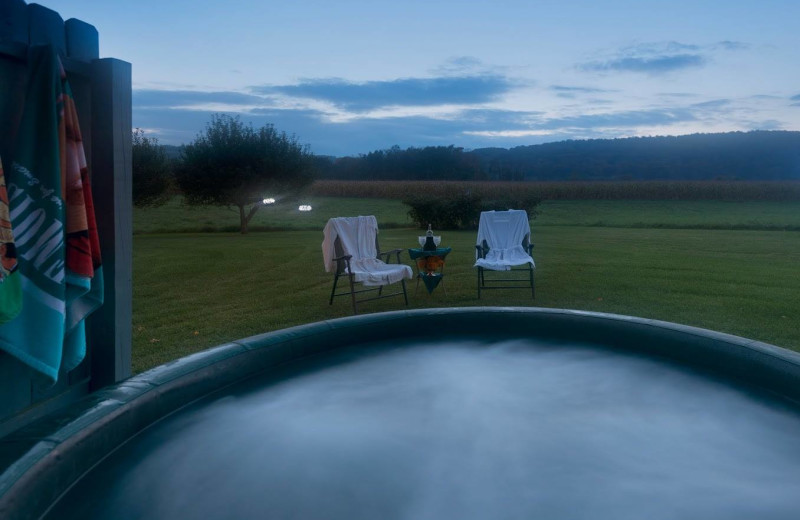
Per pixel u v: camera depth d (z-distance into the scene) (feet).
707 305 19.42
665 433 6.51
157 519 4.67
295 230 64.13
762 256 34.30
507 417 7.00
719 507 5.03
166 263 31.32
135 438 6.00
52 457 4.67
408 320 10.14
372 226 20.62
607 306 19.29
